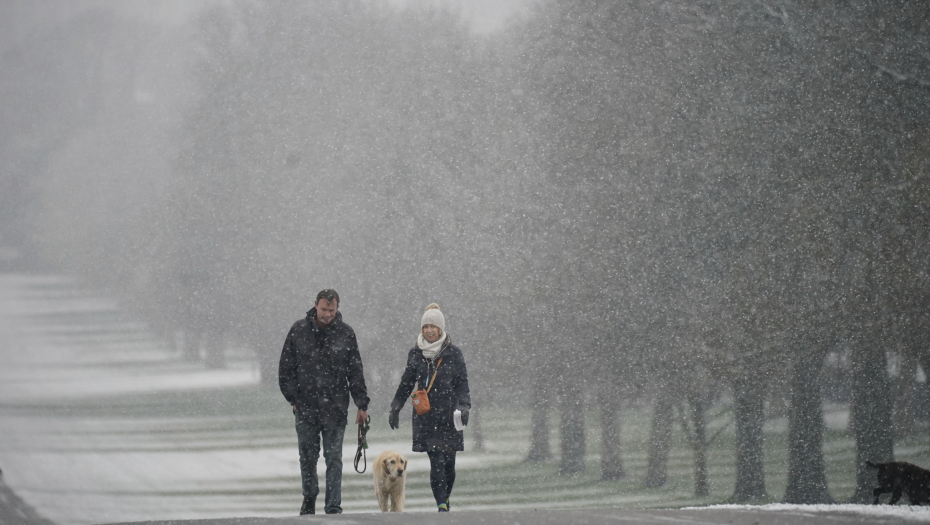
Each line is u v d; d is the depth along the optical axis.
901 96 49.56
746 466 57.88
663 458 67.94
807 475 53.12
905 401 64.00
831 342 51.03
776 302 51.03
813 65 52.38
